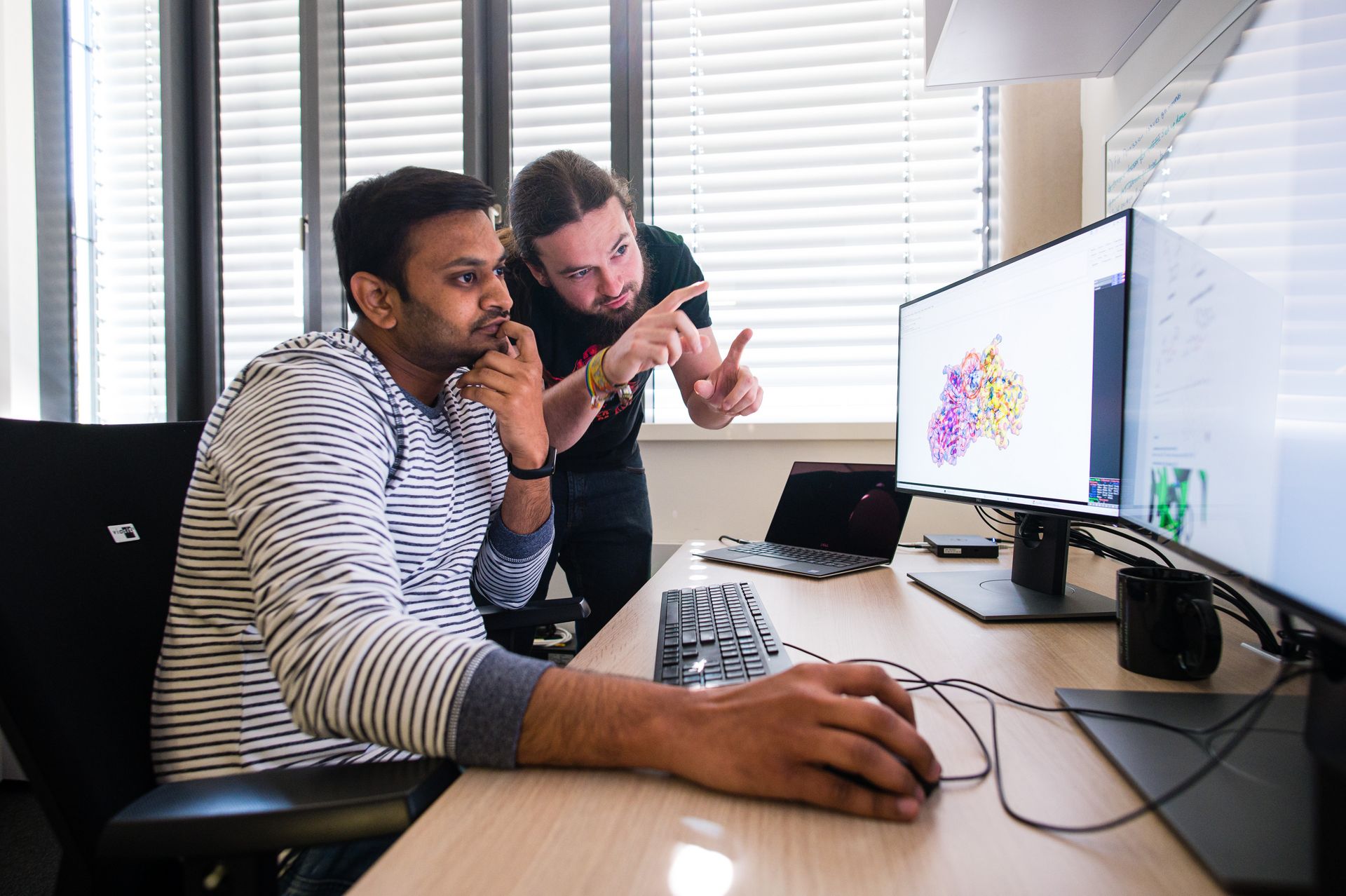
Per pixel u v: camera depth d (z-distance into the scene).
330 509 0.63
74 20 2.36
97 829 0.61
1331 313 0.49
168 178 2.33
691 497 2.04
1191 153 1.06
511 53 2.27
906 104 2.08
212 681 0.73
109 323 2.41
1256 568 0.48
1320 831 0.39
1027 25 1.29
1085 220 1.70
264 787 0.51
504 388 0.99
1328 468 0.40
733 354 1.33
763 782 0.46
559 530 1.72
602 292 1.38
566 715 0.51
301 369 0.76
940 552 1.37
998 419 1.04
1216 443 0.54
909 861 0.39
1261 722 0.55
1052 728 0.57
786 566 1.23
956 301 1.17
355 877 0.67
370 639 0.54
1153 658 0.69
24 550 0.67
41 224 2.23
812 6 2.12
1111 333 0.78
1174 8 1.19
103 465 0.79
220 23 2.39
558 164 1.34
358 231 0.88
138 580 0.77
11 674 0.60
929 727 0.57
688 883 0.37
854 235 2.09
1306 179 0.67
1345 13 0.60
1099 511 0.81
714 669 0.69
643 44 2.16
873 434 1.94
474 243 0.90
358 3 2.33
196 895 0.50
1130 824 0.42
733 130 2.15
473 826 0.44
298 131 2.36
